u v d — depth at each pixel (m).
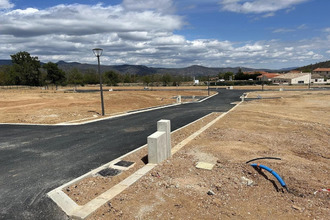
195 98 34.81
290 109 20.06
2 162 6.73
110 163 6.40
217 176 5.35
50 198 4.53
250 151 7.26
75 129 11.34
